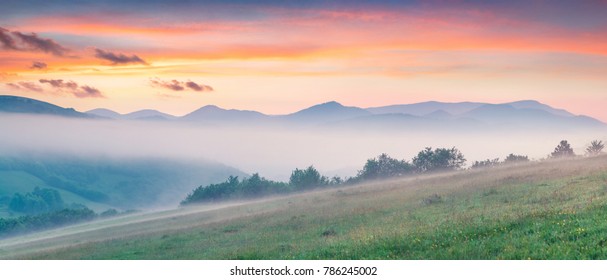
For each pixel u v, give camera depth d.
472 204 30.09
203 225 47.78
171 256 29.42
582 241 15.78
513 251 16.03
